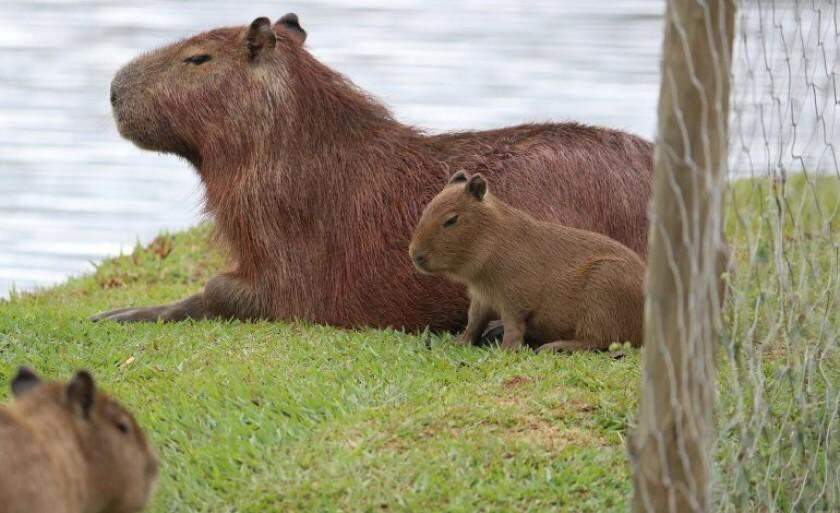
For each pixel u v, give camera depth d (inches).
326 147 498.6
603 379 396.2
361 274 490.9
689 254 273.0
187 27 1457.9
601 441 358.9
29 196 874.8
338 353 439.8
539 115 1058.1
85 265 750.5
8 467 249.6
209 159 506.6
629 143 498.6
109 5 1577.3
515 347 438.6
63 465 258.4
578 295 432.1
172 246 692.1
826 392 341.7
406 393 392.8
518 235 436.8
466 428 363.6
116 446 269.1
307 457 349.1
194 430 373.7
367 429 363.6
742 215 373.1
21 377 276.1
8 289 708.7
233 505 328.8
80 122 1061.8
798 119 363.6
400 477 336.2
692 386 274.5
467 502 324.8
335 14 1539.1
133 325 483.2
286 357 434.9
